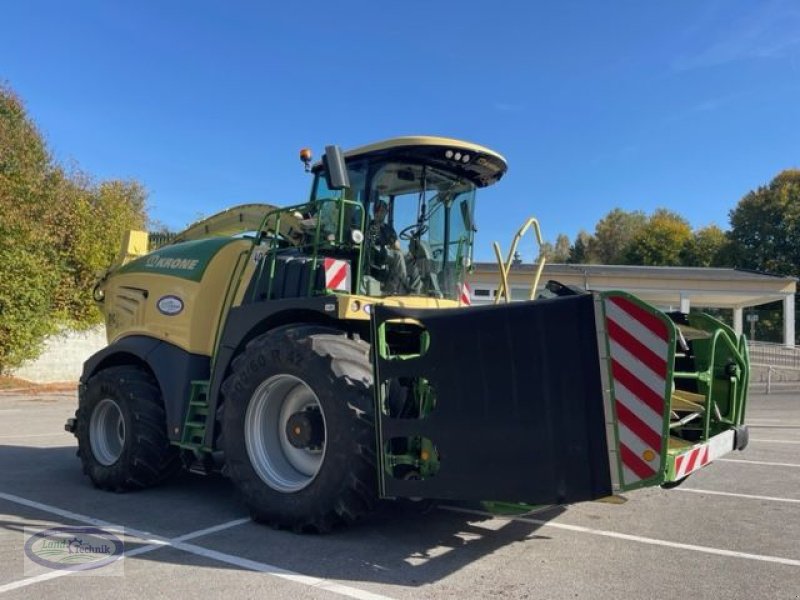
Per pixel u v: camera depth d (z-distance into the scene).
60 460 8.05
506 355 3.99
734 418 5.34
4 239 18.27
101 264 21.03
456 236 6.21
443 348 4.20
